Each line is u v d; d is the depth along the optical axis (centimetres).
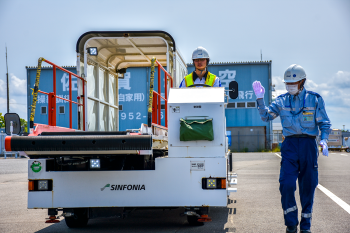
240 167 1611
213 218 592
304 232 424
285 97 445
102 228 534
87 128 705
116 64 884
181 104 456
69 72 629
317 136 445
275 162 1927
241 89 3353
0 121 4625
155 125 528
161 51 796
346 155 2792
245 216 605
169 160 456
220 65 3359
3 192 958
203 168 451
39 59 488
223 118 454
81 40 702
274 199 769
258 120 3378
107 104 841
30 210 705
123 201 460
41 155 472
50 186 468
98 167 463
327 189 889
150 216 629
